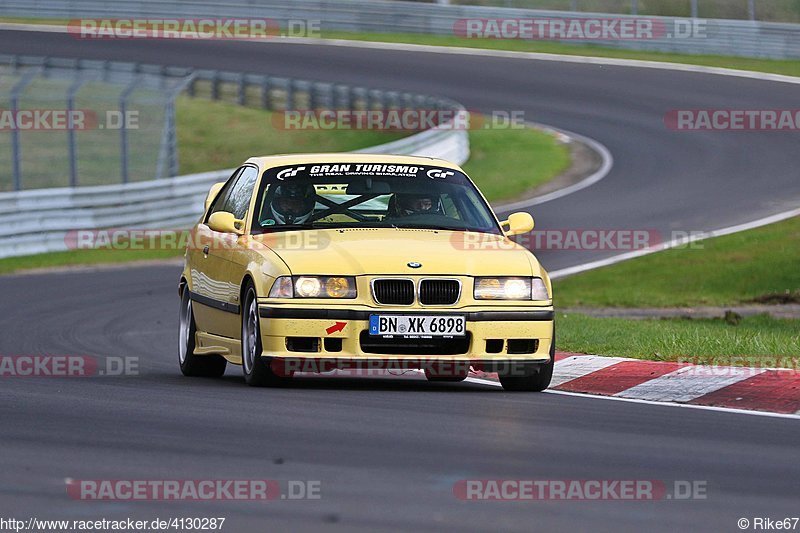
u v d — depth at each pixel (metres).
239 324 30.95
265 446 21.70
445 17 157.00
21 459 20.45
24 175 112.81
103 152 120.00
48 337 43.78
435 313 28.75
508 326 29.11
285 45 154.75
